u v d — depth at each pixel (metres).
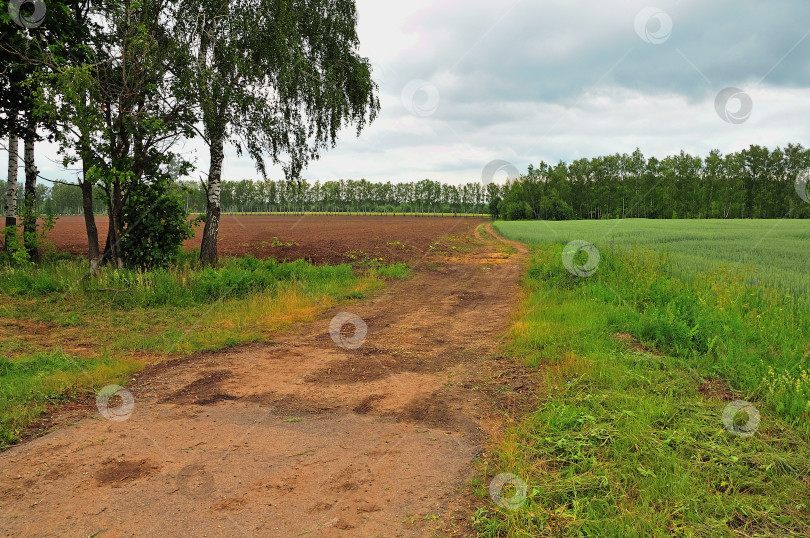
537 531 2.91
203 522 2.99
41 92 10.81
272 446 4.06
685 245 21.42
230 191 139.12
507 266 19.27
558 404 4.71
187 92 12.52
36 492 3.33
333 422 4.57
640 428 4.05
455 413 4.77
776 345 6.22
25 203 14.61
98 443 4.09
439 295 12.60
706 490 3.26
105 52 13.00
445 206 153.88
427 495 3.31
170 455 3.88
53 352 6.70
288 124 14.99
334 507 3.17
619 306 8.84
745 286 9.30
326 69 15.44
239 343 7.62
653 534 2.82
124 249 12.72
